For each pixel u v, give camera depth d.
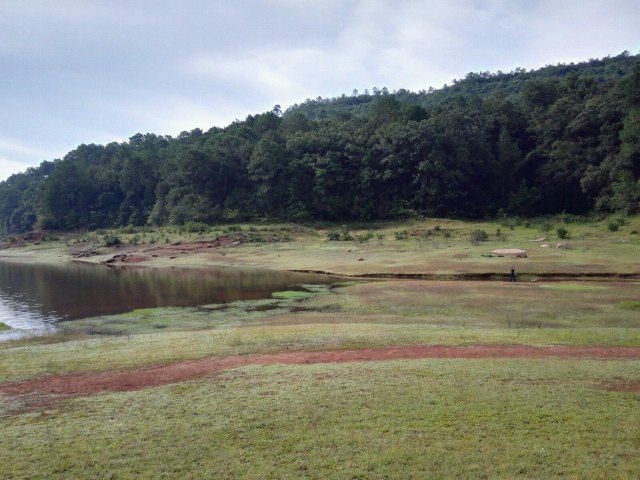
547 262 42.09
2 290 40.28
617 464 7.70
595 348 15.45
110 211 118.38
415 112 109.12
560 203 91.56
